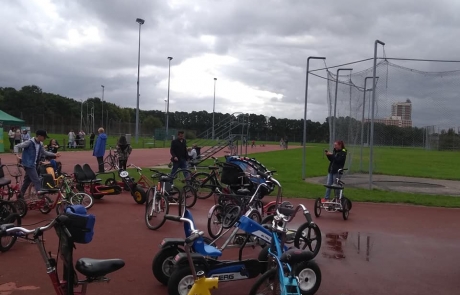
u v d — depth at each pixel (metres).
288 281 4.40
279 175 19.88
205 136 31.39
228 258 6.85
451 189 16.41
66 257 3.68
